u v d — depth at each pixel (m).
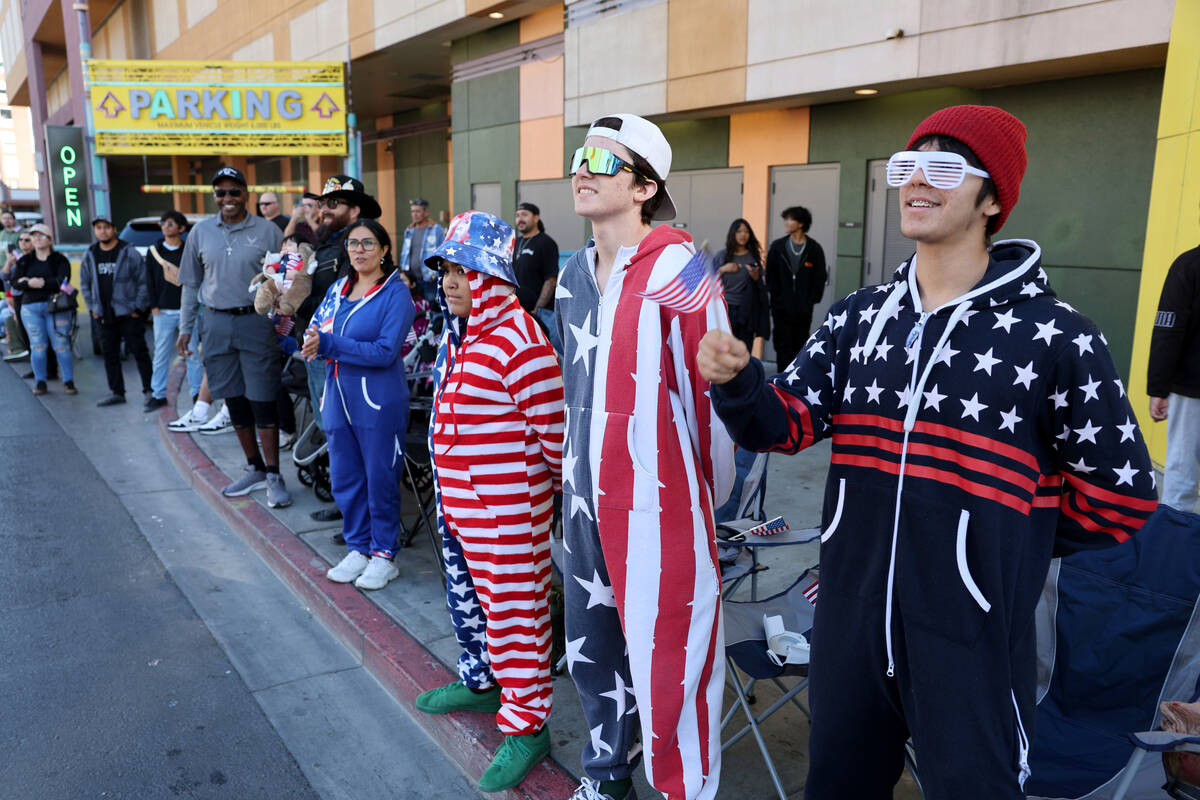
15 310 11.86
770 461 6.15
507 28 13.84
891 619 1.64
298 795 2.86
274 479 5.30
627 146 2.07
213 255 5.17
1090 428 1.51
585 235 12.77
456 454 2.64
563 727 3.00
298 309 4.76
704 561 2.12
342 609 3.90
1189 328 3.93
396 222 23.09
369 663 3.65
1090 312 7.25
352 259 3.81
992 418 1.54
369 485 4.02
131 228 13.84
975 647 1.55
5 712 3.31
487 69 14.48
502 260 2.60
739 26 8.85
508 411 2.59
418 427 4.38
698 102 9.48
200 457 6.42
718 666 2.20
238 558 4.89
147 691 3.47
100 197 14.97
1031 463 1.55
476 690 3.07
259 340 5.17
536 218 7.60
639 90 10.22
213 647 3.85
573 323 2.23
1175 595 2.37
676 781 2.17
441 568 4.17
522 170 13.98
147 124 14.67
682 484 2.08
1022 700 1.61
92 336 12.35
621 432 2.07
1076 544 1.68
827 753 1.79
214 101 14.70
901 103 8.36
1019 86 7.54
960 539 1.55
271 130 14.91
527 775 2.71
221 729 3.22
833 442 1.78
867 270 9.03
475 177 15.27
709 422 2.08
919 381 1.60
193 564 4.80
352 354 3.70
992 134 1.53
